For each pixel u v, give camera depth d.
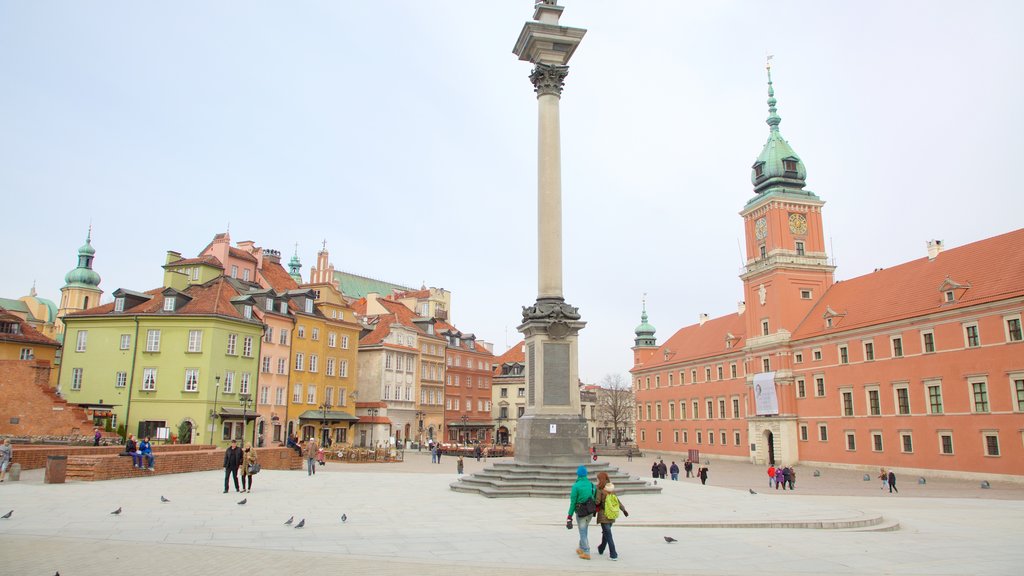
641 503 25.45
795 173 86.62
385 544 15.70
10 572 12.33
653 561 14.32
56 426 49.41
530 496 26.03
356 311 105.88
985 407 54.50
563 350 29.50
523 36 32.88
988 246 60.41
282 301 72.62
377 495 26.69
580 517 14.53
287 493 27.14
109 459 30.98
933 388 59.66
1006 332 53.00
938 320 59.22
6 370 49.62
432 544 15.80
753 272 86.62
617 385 168.12
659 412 117.50
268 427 68.44
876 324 65.94
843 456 70.50
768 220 84.81
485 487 27.28
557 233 30.91
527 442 28.69
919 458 60.59
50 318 129.12
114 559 13.52
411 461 67.06
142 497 24.28
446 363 106.69
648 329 130.25
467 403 111.69
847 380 70.38
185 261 69.94
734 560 14.62
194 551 14.41
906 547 16.73
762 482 55.56
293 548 14.97
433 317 112.88
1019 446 51.41
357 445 88.62
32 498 23.48
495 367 125.00
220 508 21.73
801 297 82.44
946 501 35.72
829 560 14.80
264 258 84.94
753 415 85.31
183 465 36.28
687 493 29.92
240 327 64.12
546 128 31.77
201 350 59.75
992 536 19.17
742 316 101.56
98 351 61.44
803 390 77.75
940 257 66.12
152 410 59.28
